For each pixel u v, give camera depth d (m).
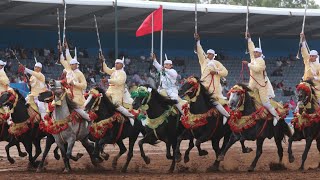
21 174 34.12
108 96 36.62
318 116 36.09
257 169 37.06
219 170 36.09
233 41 89.00
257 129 35.62
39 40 80.19
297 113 36.94
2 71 39.38
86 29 81.44
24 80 58.28
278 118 36.41
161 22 43.66
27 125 37.03
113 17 74.38
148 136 35.59
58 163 40.38
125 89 38.34
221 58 87.31
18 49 77.69
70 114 34.69
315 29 86.25
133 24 78.19
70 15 72.25
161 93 37.12
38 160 41.47
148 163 36.78
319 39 92.62
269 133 36.41
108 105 35.72
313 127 36.28
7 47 78.56
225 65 86.38
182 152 48.16
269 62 88.88
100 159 36.88
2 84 39.19
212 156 45.00
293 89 85.19
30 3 67.31
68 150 34.84
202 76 37.22
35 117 37.41
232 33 86.50
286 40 91.19
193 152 47.97
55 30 80.81
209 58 37.50
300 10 77.56
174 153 35.34
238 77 84.88
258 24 81.12
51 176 33.03
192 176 32.69
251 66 36.16
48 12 70.19
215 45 88.31
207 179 31.47
